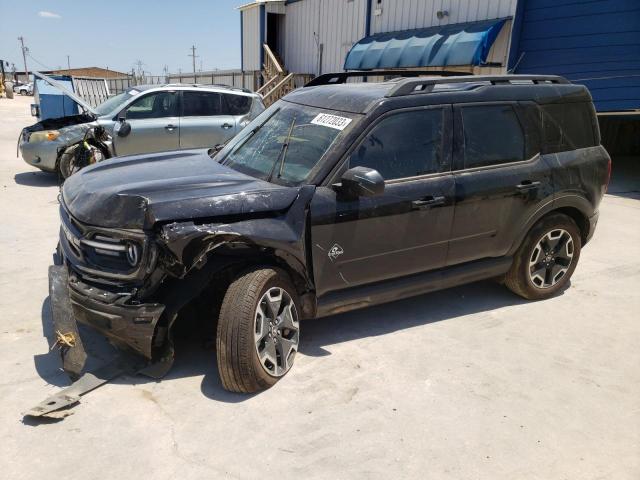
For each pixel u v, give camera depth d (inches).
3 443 109.2
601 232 288.2
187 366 140.3
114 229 123.0
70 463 104.4
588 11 389.4
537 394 134.3
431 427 119.8
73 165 346.9
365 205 142.3
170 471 103.4
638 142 624.4
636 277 218.8
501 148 168.9
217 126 382.0
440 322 172.2
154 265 119.7
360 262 146.3
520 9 424.5
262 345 130.3
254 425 117.6
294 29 775.1
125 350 135.0
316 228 135.9
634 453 114.0
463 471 106.7
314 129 152.4
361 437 115.3
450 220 158.4
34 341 150.2
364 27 620.7
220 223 122.8
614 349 158.4
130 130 348.2
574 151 185.9
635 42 370.3
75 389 125.8
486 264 173.8
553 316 179.5
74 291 128.2
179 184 133.9
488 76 171.3
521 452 112.9
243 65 882.8
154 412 120.7
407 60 498.3
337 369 141.7
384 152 147.5
